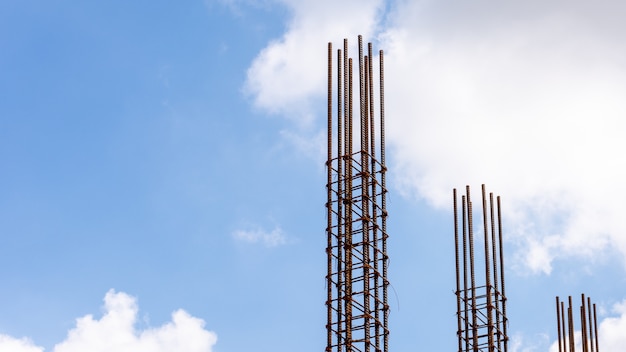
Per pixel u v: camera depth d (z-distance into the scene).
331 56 55.94
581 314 69.50
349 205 52.16
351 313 49.72
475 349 60.44
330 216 52.22
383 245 52.59
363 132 54.16
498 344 61.75
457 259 62.97
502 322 62.91
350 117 54.28
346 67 55.41
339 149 53.50
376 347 49.78
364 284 50.03
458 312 61.66
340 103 54.69
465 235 63.78
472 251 63.06
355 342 49.22
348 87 54.91
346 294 50.03
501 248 65.38
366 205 52.12
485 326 61.44
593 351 68.38
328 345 49.66
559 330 67.88
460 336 61.00
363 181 52.75
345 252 51.09
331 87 55.31
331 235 51.88
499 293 63.59
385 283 51.59
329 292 50.69
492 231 65.31
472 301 61.81
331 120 54.50
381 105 56.28
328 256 51.31
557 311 68.44
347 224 51.75
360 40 56.44
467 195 64.94
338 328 49.75
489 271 63.03
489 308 61.75
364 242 51.22
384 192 53.91
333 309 50.56
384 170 54.44
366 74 55.59
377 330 50.03
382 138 55.50
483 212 65.44
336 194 52.66
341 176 52.88
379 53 57.53
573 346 67.00
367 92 55.28
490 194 66.62
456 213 64.19
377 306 50.47
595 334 69.06
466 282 62.28
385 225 53.06
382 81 56.94
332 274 51.06
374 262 51.50
